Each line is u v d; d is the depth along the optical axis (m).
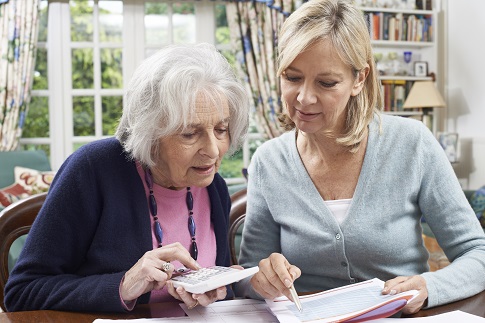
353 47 1.34
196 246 1.42
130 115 1.27
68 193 1.32
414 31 6.12
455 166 5.75
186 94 1.18
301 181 1.58
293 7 5.90
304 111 1.39
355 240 1.50
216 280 1.10
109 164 1.36
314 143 1.58
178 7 5.93
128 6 5.78
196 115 1.20
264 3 5.87
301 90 1.38
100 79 5.77
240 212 1.84
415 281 1.27
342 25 1.34
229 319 1.17
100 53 5.78
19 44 5.41
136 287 1.17
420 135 1.55
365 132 1.52
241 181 6.12
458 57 6.06
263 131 5.98
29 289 1.27
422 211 1.55
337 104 1.38
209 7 5.97
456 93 6.12
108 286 1.20
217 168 1.31
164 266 1.17
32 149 5.74
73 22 5.72
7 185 5.04
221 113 1.23
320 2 1.36
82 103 5.78
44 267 1.30
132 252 1.33
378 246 1.50
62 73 5.70
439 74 6.32
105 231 1.33
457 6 6.06
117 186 1.36
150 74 1.23
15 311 1.30
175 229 1.41
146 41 5.87
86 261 1.37
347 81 1.38
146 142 1.25
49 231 1.31
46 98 5.73
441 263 2.98
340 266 1.52
